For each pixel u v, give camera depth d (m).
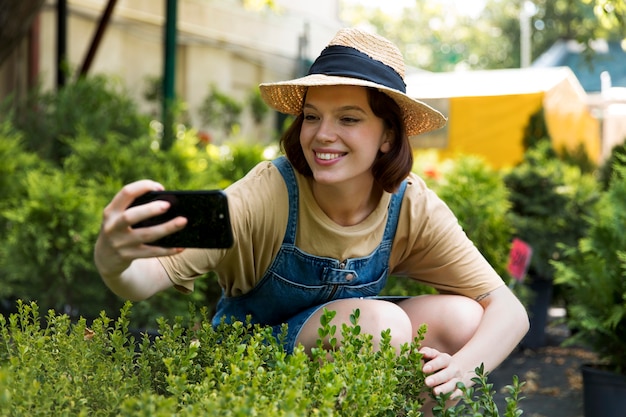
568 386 6.20
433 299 2.93
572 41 22.09
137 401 1.74
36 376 2.04
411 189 2.92
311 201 2.79
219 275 2.88
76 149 5.94
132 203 2.08
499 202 6.62
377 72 2.66
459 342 2.84
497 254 6.25
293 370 2.00
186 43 14.23
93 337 2.34
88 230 4.82
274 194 2.76
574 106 15.62
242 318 2.99
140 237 2.03
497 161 14.22
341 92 2.63
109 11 8.71
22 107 7.03
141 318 4.92
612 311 5.12
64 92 6.91
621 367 5.24
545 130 13.91
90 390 2.03
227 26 14.08
